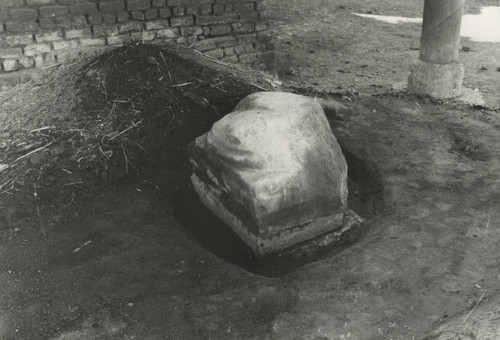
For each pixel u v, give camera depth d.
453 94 5.74
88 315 2.70
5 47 4.88
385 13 10.78
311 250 3.34
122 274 3.01
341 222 3.48
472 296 2.77
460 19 5.48
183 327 2.61
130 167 4.04
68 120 4.29
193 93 4.68
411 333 2.55
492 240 3.25
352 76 6.98
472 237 3.28
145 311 2.71
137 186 3.92
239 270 3.05
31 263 3.11
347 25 9.71
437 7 5.39
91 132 4.20
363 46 8.49
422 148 4.47
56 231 3.40
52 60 5.09
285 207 3.17
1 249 3.22
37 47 4.99
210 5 5.65
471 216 3.50
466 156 4.38
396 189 3.83
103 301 2.79
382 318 2.64
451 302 2.73
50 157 3.98
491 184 3.90
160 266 3.08
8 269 3.06
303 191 3.20
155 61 4.75
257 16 5.97
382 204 3.75
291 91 5.57
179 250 3.23
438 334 2.53
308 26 9.52
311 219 3.33
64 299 2.82
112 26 5.25
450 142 4.61
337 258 3.12
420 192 3.80
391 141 4.59
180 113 4.48
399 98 5.69
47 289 2.90
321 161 3.32
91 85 4.49
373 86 6.43
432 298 2.77
